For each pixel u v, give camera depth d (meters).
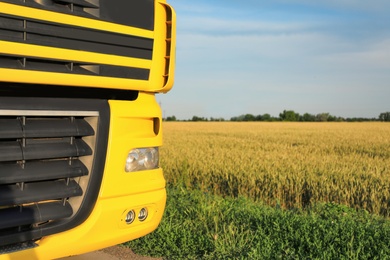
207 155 15.96
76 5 3.79
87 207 3.98
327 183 11.09
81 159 4.00
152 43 4.30
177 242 6.05
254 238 5.99
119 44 4.05
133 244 5.92
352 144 22.73
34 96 3.73
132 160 4.24
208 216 6.87
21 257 3.62
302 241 5.69
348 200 10.52
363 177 12.21
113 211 4.07
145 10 4.23
